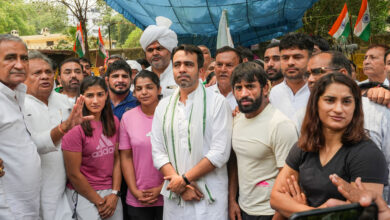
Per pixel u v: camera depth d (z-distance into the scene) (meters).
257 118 2.48
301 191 2.00
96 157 2.94
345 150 1.79
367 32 7.57
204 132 2.65
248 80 2.38
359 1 12.94
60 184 2.92
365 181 1.69
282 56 2.81
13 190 2.40
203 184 2.61
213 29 8.42
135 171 3.08
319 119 1.86
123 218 3.31
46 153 2.68
